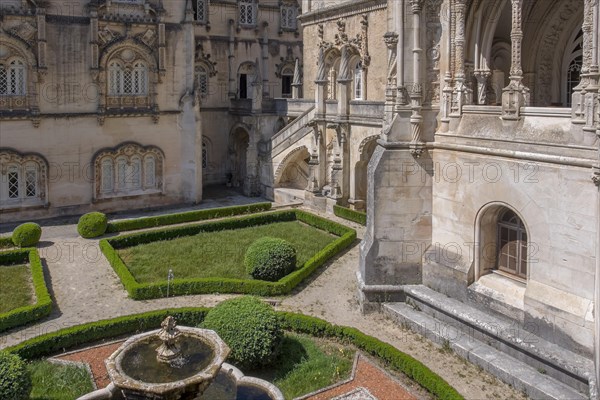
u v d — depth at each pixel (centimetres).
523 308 1775
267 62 5266
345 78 3706
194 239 3291
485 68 2141
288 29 5347
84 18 3762
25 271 2727
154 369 1534
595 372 1495
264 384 1588
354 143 3741
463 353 1833
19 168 3675
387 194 2175
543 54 2350
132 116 4019
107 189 4022
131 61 3981
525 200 1767
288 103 4581
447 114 2069
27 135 3653
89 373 1755
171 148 4234
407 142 2150
